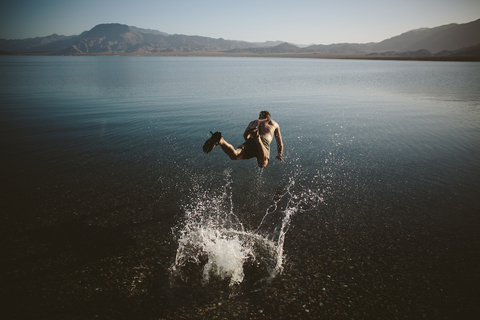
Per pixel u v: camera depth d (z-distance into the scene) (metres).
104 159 6.31
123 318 2.37
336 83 26.50
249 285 2.77
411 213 4.13
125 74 36.78
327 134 8.57
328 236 3.58
